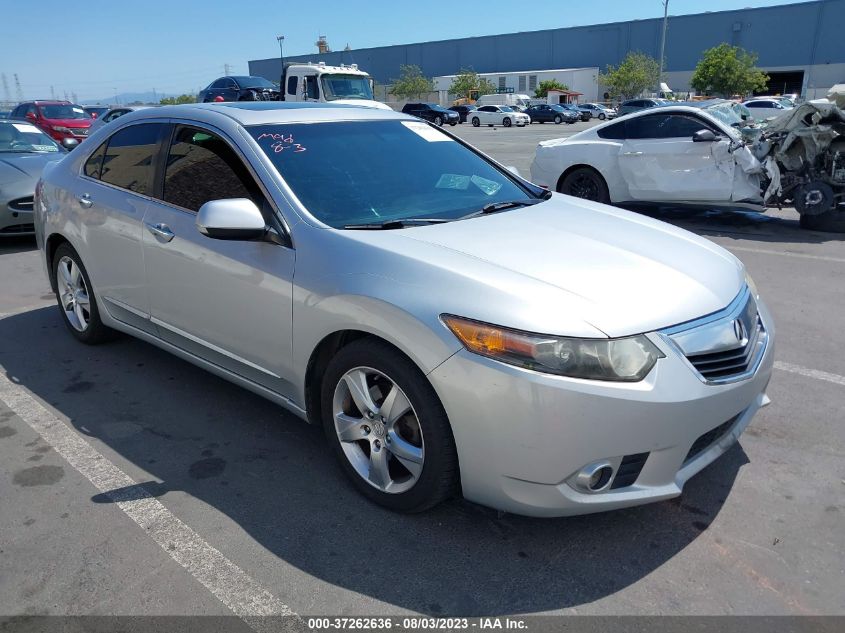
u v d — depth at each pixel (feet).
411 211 10.87
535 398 7.63
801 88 208.95
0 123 30.04
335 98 59.93
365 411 9.29
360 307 8.80
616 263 9.13
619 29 232.94
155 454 11.03
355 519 9.31
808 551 8.61
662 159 28.14
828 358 14.60
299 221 9.96
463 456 8.22
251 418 12.23
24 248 26.32
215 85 74.59
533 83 237.25
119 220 12.89
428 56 272.31
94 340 15.43
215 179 11.28
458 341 8.00
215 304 11.02
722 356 8.51
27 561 8.50
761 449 10.98
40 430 11.82
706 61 175.73
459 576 8.22
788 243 25.48
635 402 7.66
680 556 8.54
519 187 13.14
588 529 9.07
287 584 8.11
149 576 8.24
